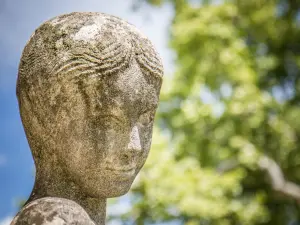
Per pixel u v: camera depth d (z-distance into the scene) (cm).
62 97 370
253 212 1059
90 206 380
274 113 1236
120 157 374
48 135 377
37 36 384
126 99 371
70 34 374
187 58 1174
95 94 369
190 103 1128
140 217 986
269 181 1239
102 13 388
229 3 1218
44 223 350
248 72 1166
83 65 368
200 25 1165
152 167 995
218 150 1158
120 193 379
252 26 1284
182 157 1123
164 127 1155
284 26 1343
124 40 376
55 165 379
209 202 994
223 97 1168
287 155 1255
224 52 1163
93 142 370
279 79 1353
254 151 1151
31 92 378
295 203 1291
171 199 975
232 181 1037
